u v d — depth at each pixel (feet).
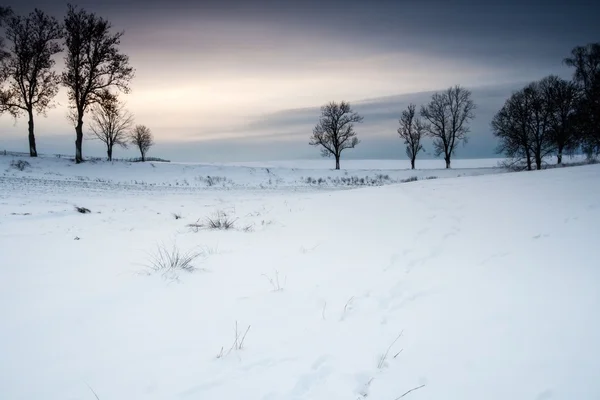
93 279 17.46
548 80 122.52
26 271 18.38
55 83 103.45
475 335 12.53
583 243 20.34
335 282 17.61
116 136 150.30
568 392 9.67
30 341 11.72
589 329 12.24
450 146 165.37
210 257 21.50
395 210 33.68
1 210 39.73
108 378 10.02
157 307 14.49
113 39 102.47
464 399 9.66
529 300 14.58
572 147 117.08
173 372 10.43
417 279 17.70
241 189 93.50
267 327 13.21
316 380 10.35
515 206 30.48
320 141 172.24
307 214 35.19
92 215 40.04
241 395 9.59
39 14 98.37
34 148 105.81
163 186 90.68
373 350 11.87
